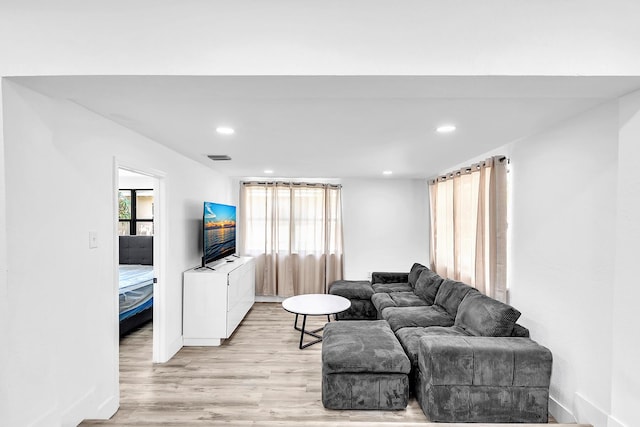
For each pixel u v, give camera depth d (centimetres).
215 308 378
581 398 213
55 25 143
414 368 270
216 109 211
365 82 149
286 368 324
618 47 141
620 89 158
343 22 142
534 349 232
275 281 576
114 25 143
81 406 205
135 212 604
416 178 576
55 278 179
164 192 330
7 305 147
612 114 193
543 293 258
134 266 557
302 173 507
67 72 143
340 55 142
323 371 258
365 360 249
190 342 379
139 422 226
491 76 142
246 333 423
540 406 230
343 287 500
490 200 332
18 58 143
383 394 251
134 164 268
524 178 287
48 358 171
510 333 267
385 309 397
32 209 162
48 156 172
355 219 590
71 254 193
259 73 142
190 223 396
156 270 333
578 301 220
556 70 141
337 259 582
